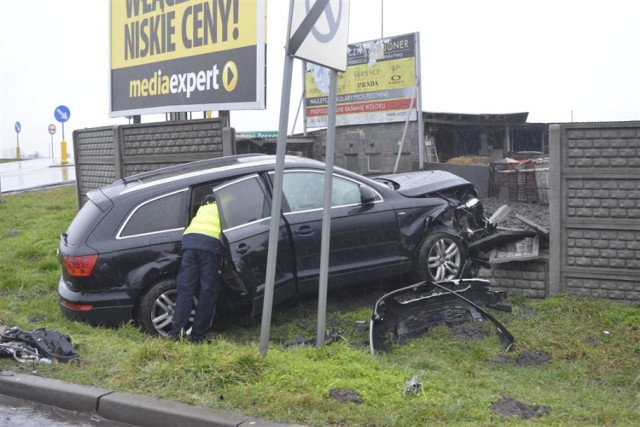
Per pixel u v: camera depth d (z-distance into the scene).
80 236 7.28
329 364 5.72
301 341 6.93
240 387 5.22
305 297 8.10
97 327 7.18
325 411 4.82
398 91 17.33
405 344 6.76
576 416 4.82
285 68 5.62
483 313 6.70
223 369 5.45
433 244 8.16
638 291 7.57
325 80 19.42
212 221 6.88
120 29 14.72
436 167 15.54
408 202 8.16
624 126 7.52
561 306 7.53
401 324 6.85
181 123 11.51
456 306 7.05
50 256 10.66
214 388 5.27
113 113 15.20
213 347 6.11
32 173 26.73
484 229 8.87
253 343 6.52
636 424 4.69
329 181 6.20
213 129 11.20
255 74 11.48
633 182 7.54
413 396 5.06
